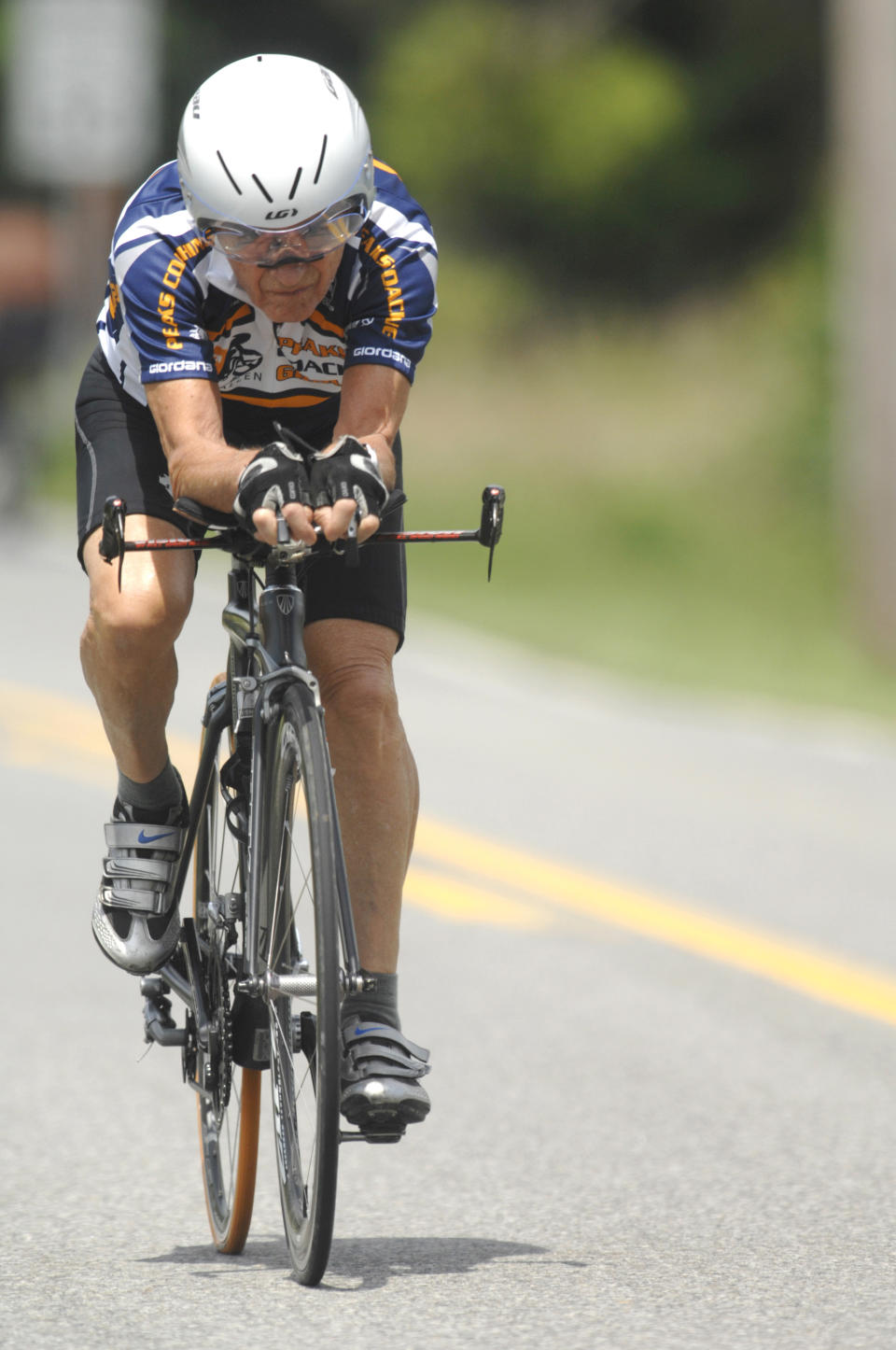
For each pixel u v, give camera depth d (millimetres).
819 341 69938
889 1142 15633
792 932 22859
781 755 35344
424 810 29297
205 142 11789
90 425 13188
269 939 12195
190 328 12273
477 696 40594
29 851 26203
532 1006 19672
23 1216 13711
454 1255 12883
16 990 19969
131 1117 16188
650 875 25688
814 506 66500
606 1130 15906
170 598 12547
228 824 13031
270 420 13195
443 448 73750
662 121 92062
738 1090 17047
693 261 92062
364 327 12523
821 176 90250
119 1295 12000
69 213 74062
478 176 91562
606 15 98125
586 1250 12992
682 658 47281
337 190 11781
